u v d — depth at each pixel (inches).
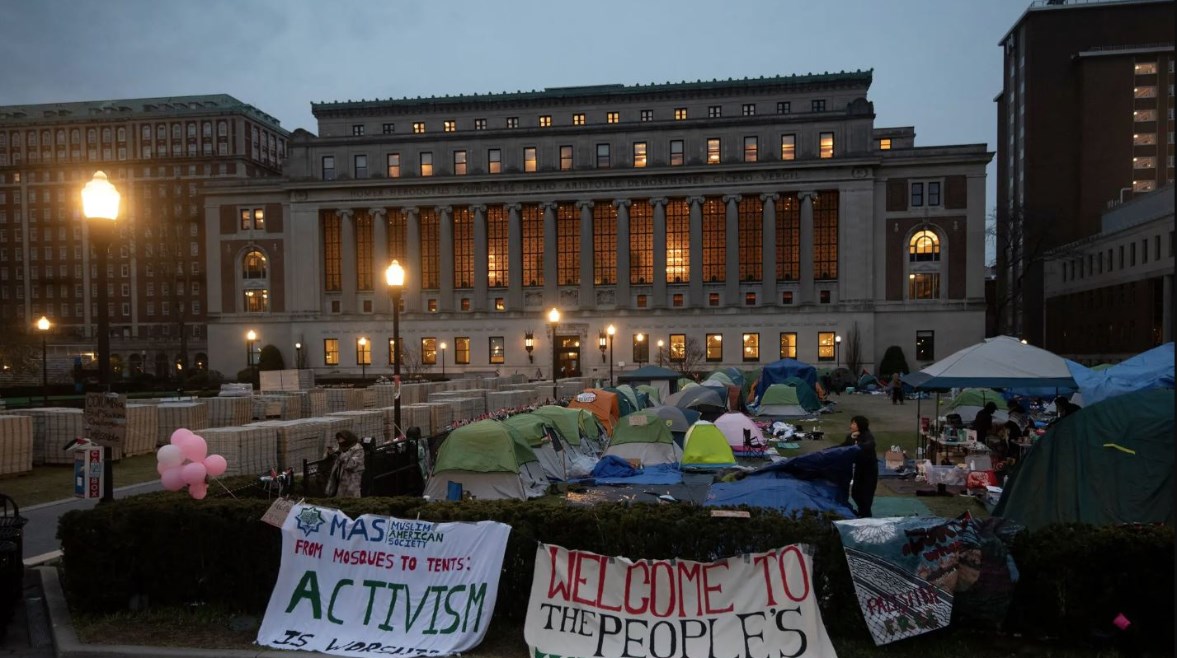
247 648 327.6
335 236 3137.3
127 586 371.6
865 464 495.8
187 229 4672.7
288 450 840.3
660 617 313.9
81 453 389.7
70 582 370.3
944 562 308.3
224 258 3191.4
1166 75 3366.1
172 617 362.3
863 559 310.7
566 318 2955.2
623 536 333.7
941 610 304.3
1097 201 3395.7
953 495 669.9
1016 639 314.5
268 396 1328.7
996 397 1311.5
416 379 2345.0
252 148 4923.7
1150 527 314.5
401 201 3036.4
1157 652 301.3
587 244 2955.2
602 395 1113.4
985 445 766.5
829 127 2849.4
